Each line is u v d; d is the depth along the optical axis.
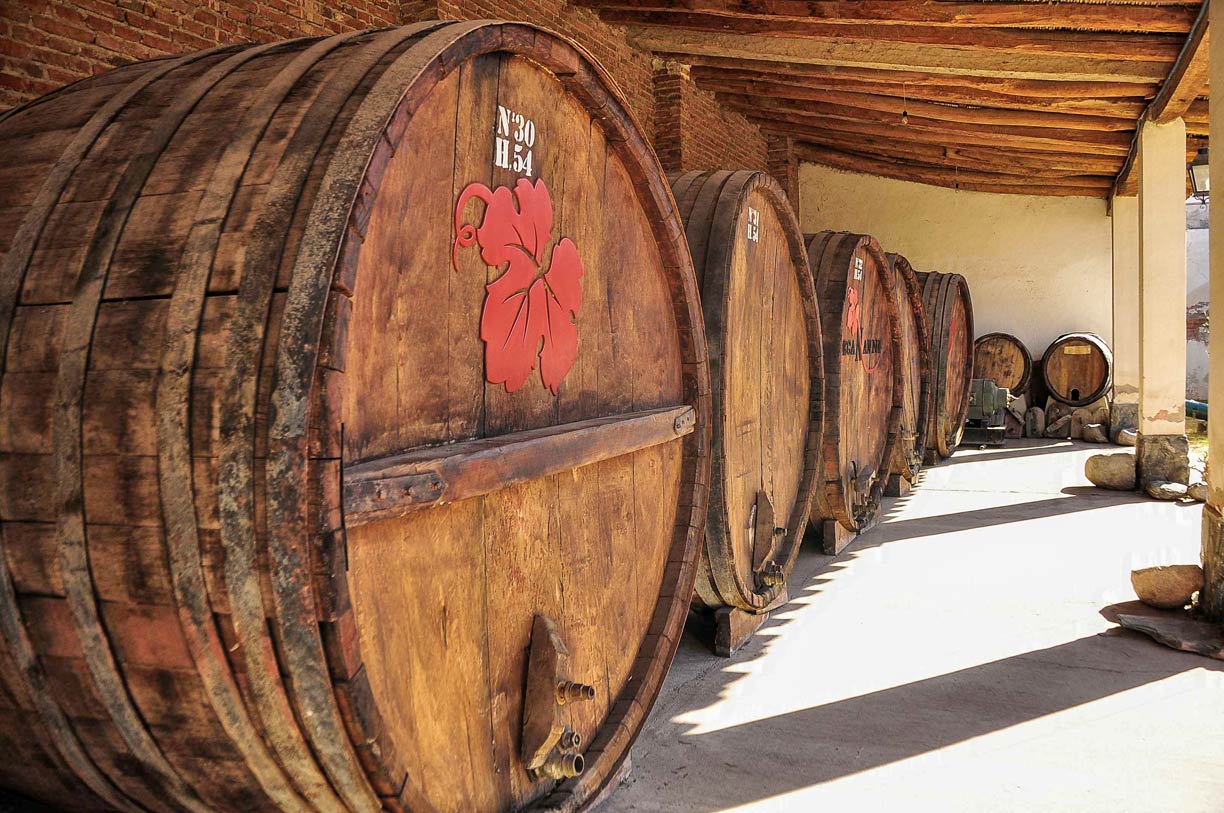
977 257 16.33
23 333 1.78
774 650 4.81
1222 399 5.13
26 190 1.97
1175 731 3.74
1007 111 11.18
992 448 13.88
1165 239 9.84
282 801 1.91
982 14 7.56
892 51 9.06
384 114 1.82
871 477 7.45
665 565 3.66
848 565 6.62
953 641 4.90
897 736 3.72
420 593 2.16
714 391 4.16
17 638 1.79
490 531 2.46
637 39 10.42
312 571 1.64
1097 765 3.45
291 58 2.12
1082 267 15.88
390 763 1.88
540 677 2.62
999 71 8.76
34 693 1.85
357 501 1.77
